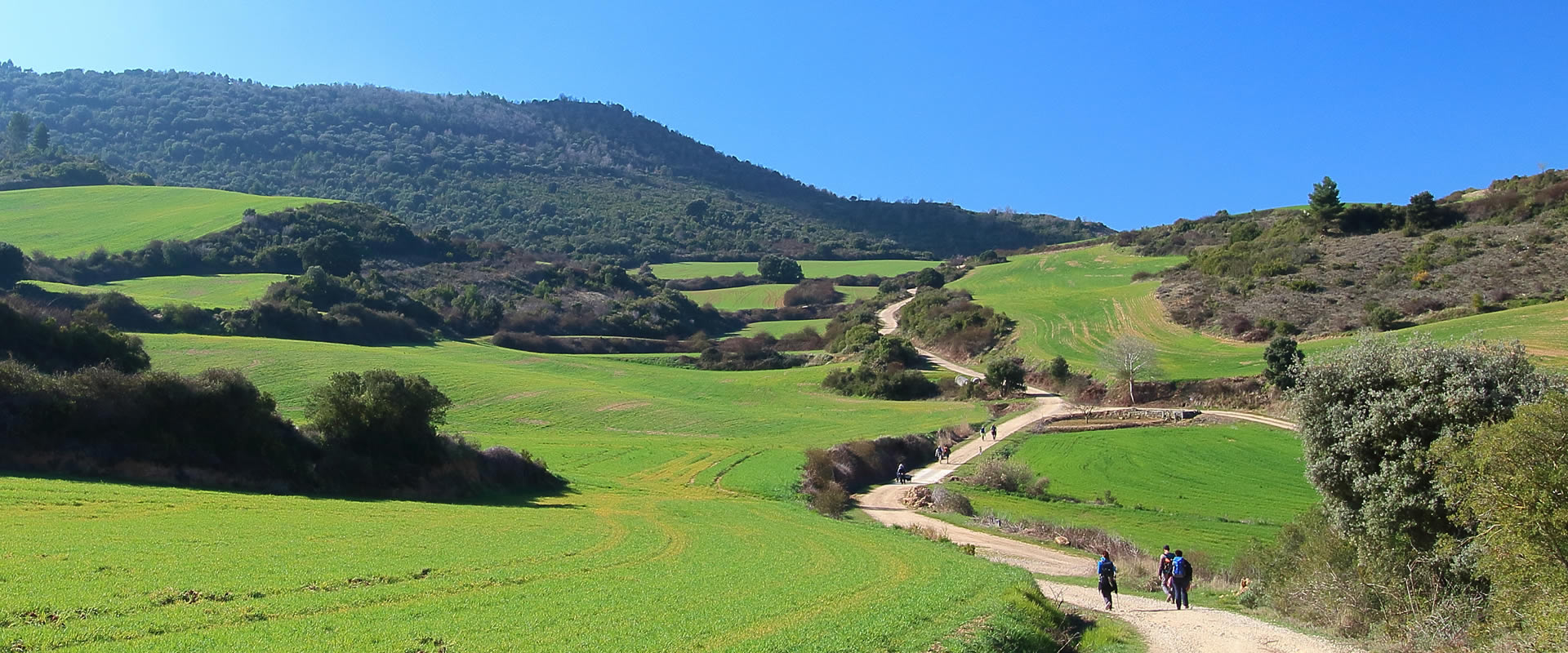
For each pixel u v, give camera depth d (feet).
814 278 634.02
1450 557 71.51
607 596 68.03
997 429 275.18
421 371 310.04
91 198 504.84
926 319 459.32
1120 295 418.92
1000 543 138.31
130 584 58.90
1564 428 56.34
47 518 83.56
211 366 276.62
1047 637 70.59
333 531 92.32
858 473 212.84
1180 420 266.77
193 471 125.08
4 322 158.10
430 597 64.34
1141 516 171.42
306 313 367.04
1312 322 317.83
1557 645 54.13
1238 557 122.83
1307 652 67.21
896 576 86.43
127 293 360.28
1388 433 77.82
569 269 566.36
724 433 259.80
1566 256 317.22
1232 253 434.71
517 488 164.76
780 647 54.75
